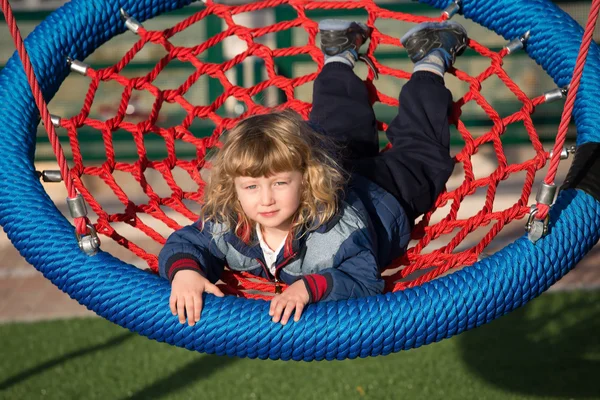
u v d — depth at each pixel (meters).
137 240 7.26
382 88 6.72
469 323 2.50
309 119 3.33
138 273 2.58
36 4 6.91
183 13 6.76
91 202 3.04
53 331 5.70
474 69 6.75
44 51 3.42
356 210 2.71
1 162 2.93
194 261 2.62
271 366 5.21
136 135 3.41
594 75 3.21
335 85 3.41
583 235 2.65
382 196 2.91
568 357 5.22
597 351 5.28
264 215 2.48
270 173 2.44
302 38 6.61
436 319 2.45
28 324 5.82
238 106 6.60
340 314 2.43
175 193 3.24
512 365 5.15
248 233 2.65
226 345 2.44
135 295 2.51
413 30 3.50
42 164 7.13
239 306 2.46
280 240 2.65
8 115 3.13
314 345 2.41
